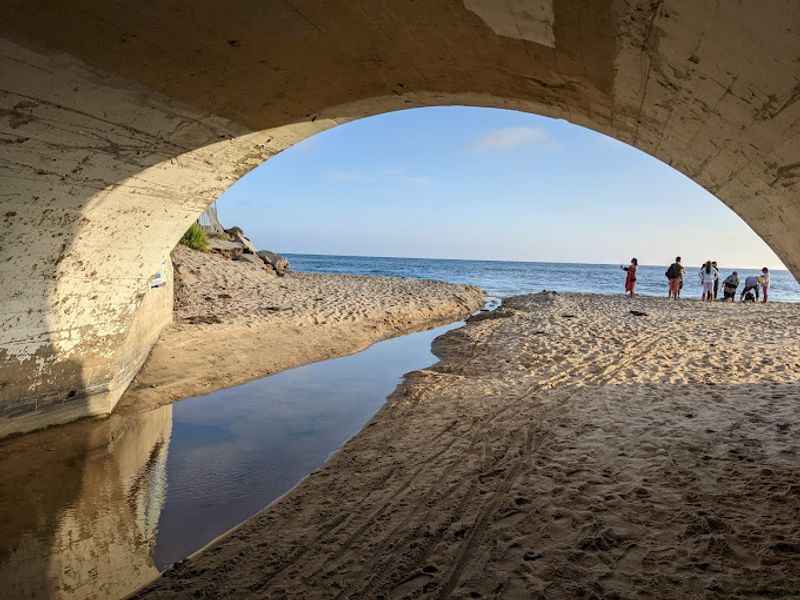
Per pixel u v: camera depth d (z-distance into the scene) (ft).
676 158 12.30
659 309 47.70
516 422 16.17
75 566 9.39
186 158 15.52
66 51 10.37
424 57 11.98
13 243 13.24
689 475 11.50
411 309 46.09
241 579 8.68
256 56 11.75
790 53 6.08
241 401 19.92
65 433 15.67
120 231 15.89
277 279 58.18
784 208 9.84
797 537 8.72
